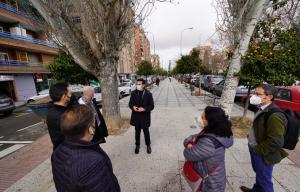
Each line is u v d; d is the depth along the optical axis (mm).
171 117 8258
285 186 3111
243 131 5910
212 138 1822
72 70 8641
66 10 5469
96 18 5699
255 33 6336
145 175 3588
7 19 21594
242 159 4125
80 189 1179
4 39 19812
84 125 1317
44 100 7617
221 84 14758
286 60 5281
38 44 25141
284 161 3957
